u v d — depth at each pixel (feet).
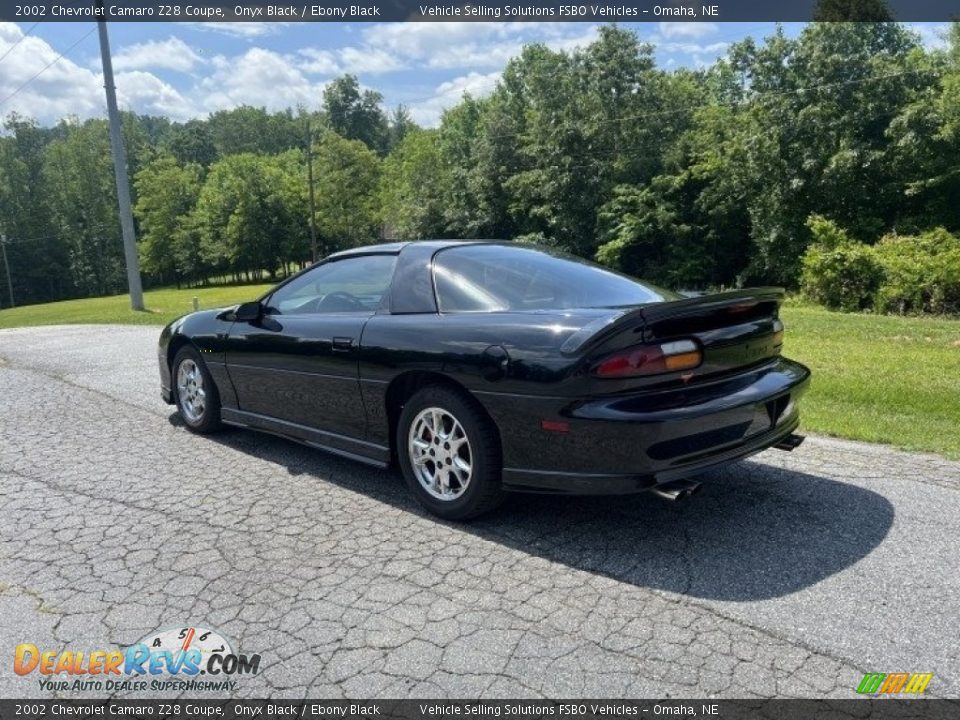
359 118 307.17
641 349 9.61
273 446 16.39
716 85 150.00
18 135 266.98
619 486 9.76
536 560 10.14
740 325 10.77
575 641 8.06
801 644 7.87
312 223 196.24
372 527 11.48
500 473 10.91
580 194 133.49
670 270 123.75
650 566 9.83
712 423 9.97
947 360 26.58
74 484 13.92
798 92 103.14
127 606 9.13
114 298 184.03
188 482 13.92
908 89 97.09
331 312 13.82
